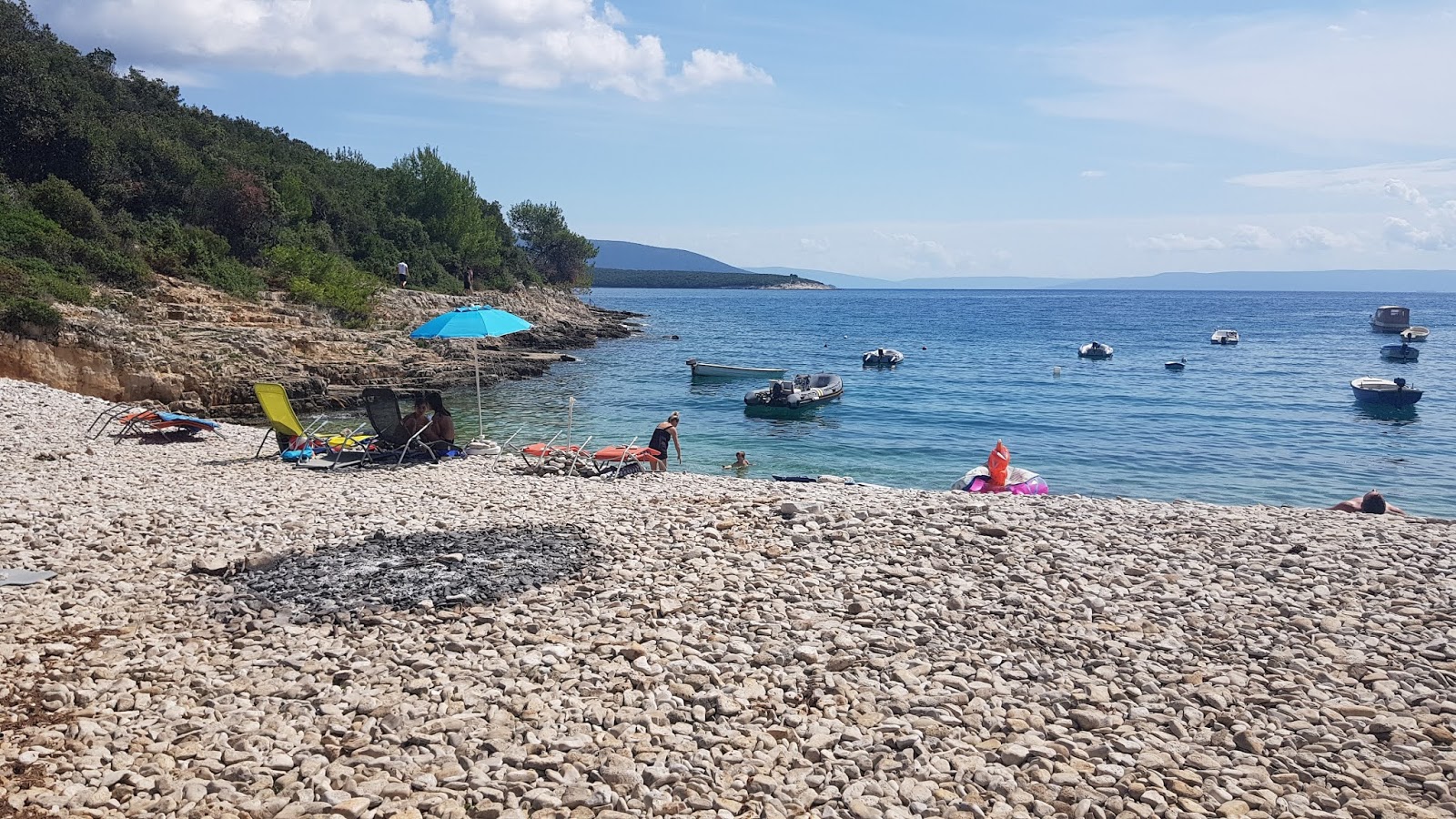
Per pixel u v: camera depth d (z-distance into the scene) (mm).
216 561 7898
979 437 25328
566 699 5523
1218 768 4828
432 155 74750
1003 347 60594
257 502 10695
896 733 5180
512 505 10703
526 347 54375
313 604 7035
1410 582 7461
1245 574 7715
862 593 7305
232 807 4414
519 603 7078
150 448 15242
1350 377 41375
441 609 6984
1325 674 5875
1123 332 78938
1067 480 20031
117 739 5039
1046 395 34500
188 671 5906
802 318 105250
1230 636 6484
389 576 7688
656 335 72375
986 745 5035
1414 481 20000
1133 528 9164
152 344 28297
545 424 26656
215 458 14398
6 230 31891
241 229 46469
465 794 4547
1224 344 62531
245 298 38938
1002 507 9977
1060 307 160125
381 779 4637
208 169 48062
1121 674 5910
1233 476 20562
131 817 4309
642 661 6027
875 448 23562
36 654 6055
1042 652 6234
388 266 57750
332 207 58969
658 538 8930
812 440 24688
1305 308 157375
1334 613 6867
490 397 33312
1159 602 7129
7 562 8000
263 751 4953
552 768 4793
